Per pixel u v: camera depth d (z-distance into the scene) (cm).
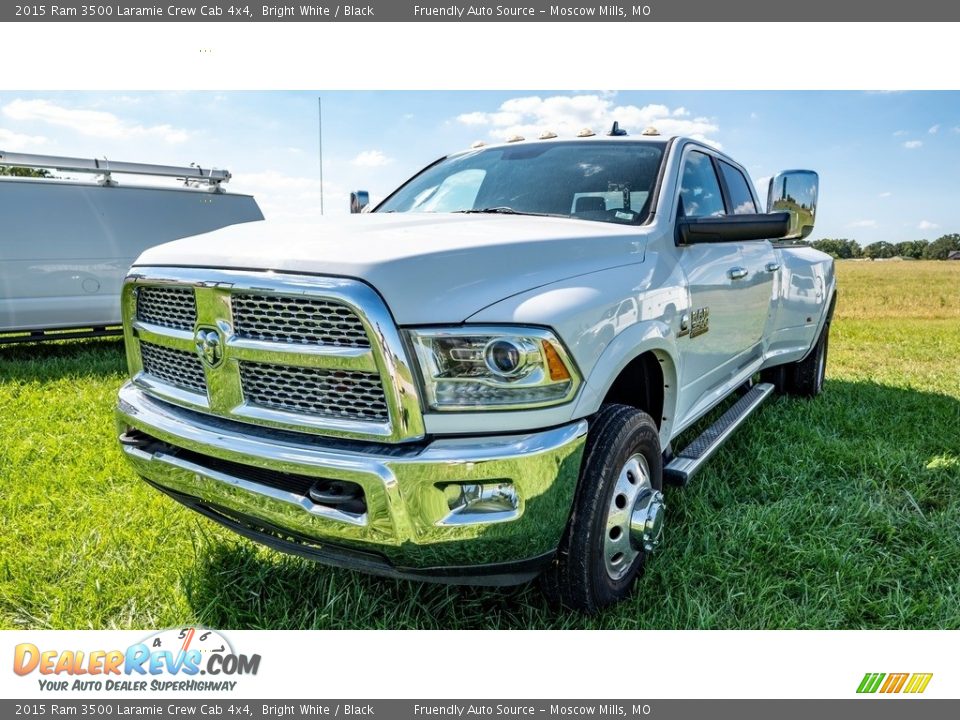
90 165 849
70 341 988
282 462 191
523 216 281
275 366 200
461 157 370
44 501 319
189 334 218
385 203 364
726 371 363
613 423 219
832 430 436
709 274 303
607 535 222
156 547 273
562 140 346
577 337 197
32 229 818
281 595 244
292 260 191
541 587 223
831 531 288
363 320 178
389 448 185
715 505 325
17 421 457
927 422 457
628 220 279
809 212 319
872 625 232
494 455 181
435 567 189
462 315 184
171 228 938
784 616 231
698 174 334
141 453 235
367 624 230
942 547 277
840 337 1043
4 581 255
